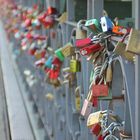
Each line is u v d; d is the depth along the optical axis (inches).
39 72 194.5
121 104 68.1
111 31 65.1
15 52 381.4
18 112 219.1
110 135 65.9
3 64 378.0
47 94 159.3
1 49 469.1
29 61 247.1
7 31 496.4
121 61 58.9
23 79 297.1
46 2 153.9
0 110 221.5
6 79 311.6
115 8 109.0
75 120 109.2
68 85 109.7
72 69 94.9
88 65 84.2
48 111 165.3
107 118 68.3
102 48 68.2
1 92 268.1
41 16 143.3
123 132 62.1
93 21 69.7
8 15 483.8
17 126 194.5
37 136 179.3
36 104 212.2
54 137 148.1
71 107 112.9
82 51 70.3
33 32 205.9
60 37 123.0
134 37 51.4
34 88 224.4
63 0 120.5
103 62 68.0
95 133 70.2
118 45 57.6
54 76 126.3
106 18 66.1
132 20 73.1
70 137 117.3
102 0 77.4
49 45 152.6
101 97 66.4
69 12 109.1
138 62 53.6
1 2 708.0
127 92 58.1
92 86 66.6
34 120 203.3
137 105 54.8
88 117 73.3
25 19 248.4
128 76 57.8
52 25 131.5
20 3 330.6
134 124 57.2
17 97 253.6
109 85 66.6
